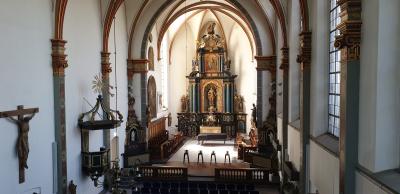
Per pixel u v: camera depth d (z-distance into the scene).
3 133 10.80
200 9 33.47
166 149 26.86
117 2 19.06
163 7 24.27
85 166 16.20
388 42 6.75
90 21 17.53
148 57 27.19
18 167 11.55
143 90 24.62
